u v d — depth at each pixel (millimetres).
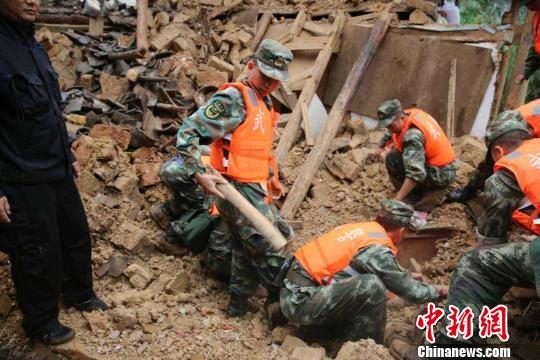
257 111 3395
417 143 4449
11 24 3020
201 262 4262
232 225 3467
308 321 3326
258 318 3752
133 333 3428
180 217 4422
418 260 4559
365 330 3350
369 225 3455
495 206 3227
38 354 3326
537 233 3146
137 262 4164
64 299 3672
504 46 5625
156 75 5629
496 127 3432
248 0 7094
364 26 6238
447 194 4836
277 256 3527
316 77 5949
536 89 5207
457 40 5754
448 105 5641
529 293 3814
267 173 3576
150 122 5129
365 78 6070
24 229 3094
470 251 3117
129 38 6113
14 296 3682
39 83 3066
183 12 6715
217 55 6266
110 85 5469
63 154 3273
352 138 5656
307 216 4879
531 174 3062
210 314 3756
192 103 5445
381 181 5125
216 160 3527
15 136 3025
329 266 3328
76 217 3480
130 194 4523
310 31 6477
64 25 6238
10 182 3031
